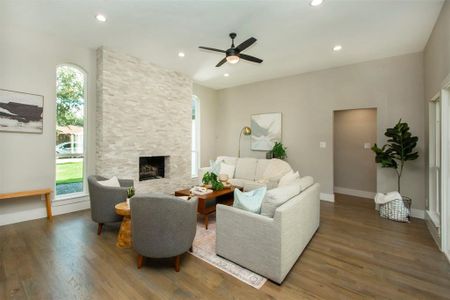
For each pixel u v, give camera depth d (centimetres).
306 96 501
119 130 405
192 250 245
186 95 533
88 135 392
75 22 303
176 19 291
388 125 403
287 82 530
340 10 264
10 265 211
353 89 439
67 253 236
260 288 183
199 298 170
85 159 392
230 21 293
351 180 530
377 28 305
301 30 312
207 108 648
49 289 178
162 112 479
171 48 384
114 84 395
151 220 195
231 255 221
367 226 324
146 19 292
